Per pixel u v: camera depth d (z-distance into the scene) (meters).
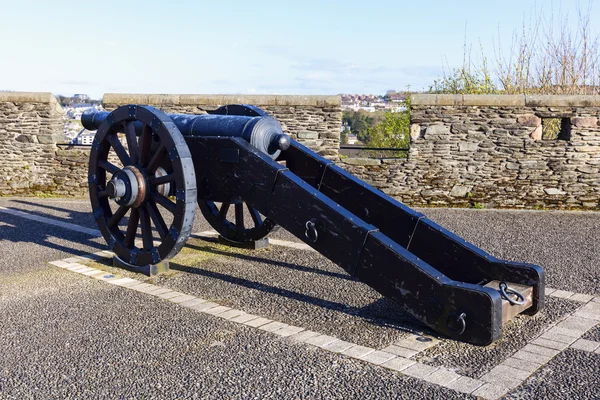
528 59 12.01
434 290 3.79
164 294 4.74
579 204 8.76
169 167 5.30
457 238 4.48
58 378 3.23
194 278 5.23
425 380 3.19
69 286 4.99
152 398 3.00
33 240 6.88
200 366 3.37
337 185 5.25
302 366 3.37
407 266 3.91
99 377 3.24
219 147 4.98
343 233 4.25
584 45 11.60
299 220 4.53
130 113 5.17
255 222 6.36
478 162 8.95
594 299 4.62
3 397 3.02
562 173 8.74
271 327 3.99
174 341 3.74
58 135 10.34
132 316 4.22
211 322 4.09
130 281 5.13
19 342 3.74
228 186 4.99
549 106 8.65
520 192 8.90
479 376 3.24
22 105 10.12
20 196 10.31
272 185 4.69
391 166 9.20
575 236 6.95
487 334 3.58
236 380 3.19
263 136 5.08
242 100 9.67
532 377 3.24
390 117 17.23
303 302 4.56
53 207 9.18
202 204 6.58
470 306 3.63
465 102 8.84
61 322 4.10
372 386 3.12
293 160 5.54
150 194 5.20
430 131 9.00
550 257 5.96
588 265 5.64
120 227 7.61
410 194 9.20
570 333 3.90
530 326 4.03
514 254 6.08
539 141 8.74
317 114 9.49
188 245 6.54
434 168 9.09
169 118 5.05
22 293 4.80
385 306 4.47
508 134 8.81
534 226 7.54
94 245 6.62
